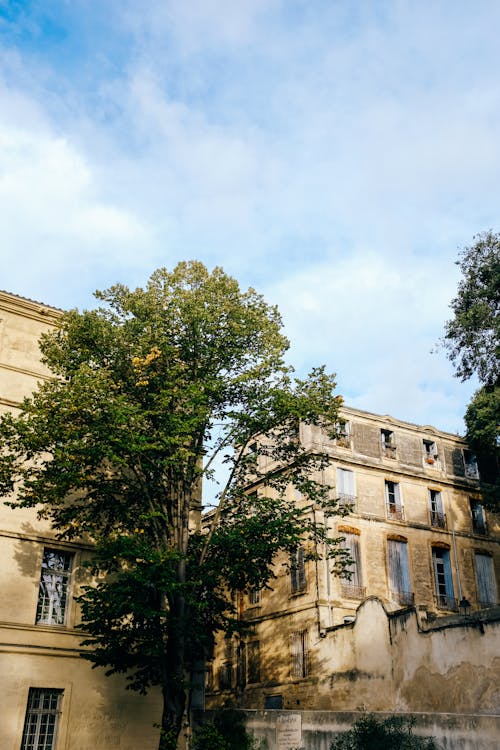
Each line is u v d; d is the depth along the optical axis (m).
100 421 18.70
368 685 24.36
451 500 36.44
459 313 31.95
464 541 35.75
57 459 18.48
